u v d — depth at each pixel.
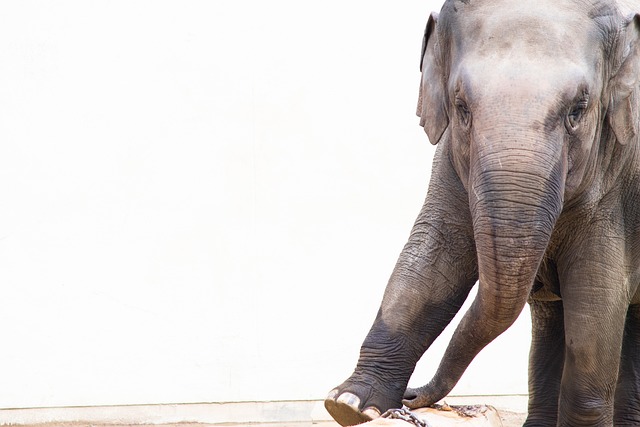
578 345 8.36
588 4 7.64
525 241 7.09
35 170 13.66
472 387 13.59
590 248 8.30
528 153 7.11
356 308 13.76
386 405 8.41
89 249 13.66
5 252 13.58
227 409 13.52
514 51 7.35
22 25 13.68
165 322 13.66
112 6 13.77
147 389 13.55
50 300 13.59
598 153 8.03
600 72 7.61
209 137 13.80
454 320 13.68
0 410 13.37
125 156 13.73
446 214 8.48
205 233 13.73
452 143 7.91
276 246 13.78
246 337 13.68
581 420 8.45
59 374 13.52
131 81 13.77
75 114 13.71
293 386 13.61
